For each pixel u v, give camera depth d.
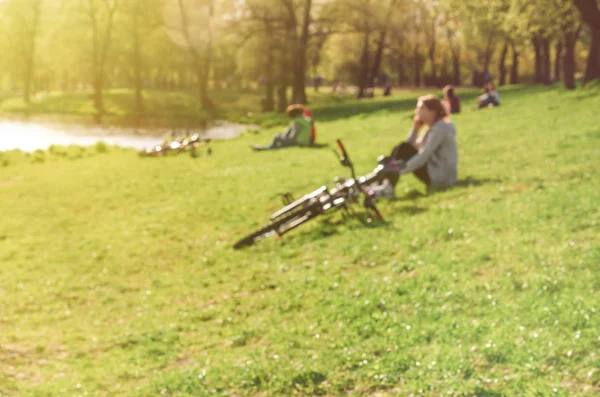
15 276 11.89
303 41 56.59
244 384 6.21
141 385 6.71
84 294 10.66
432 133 12.48
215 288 9.90
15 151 30.17
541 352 5.44
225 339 7.82
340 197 11.72
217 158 23.56
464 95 47.84
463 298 7.18
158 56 85.50
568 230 8.74
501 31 54.22
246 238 11.77
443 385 5.33
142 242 13.27
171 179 19.92
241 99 80.81
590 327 5.80
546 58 53.81
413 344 6.29
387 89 64.12
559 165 13.05
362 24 55.94
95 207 17.41
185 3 65.25
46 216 17.00
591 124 18.11
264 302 8.73
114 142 37.16
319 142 24.97
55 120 56.94
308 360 6.42
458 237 9.50
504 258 8.16
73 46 84.38
